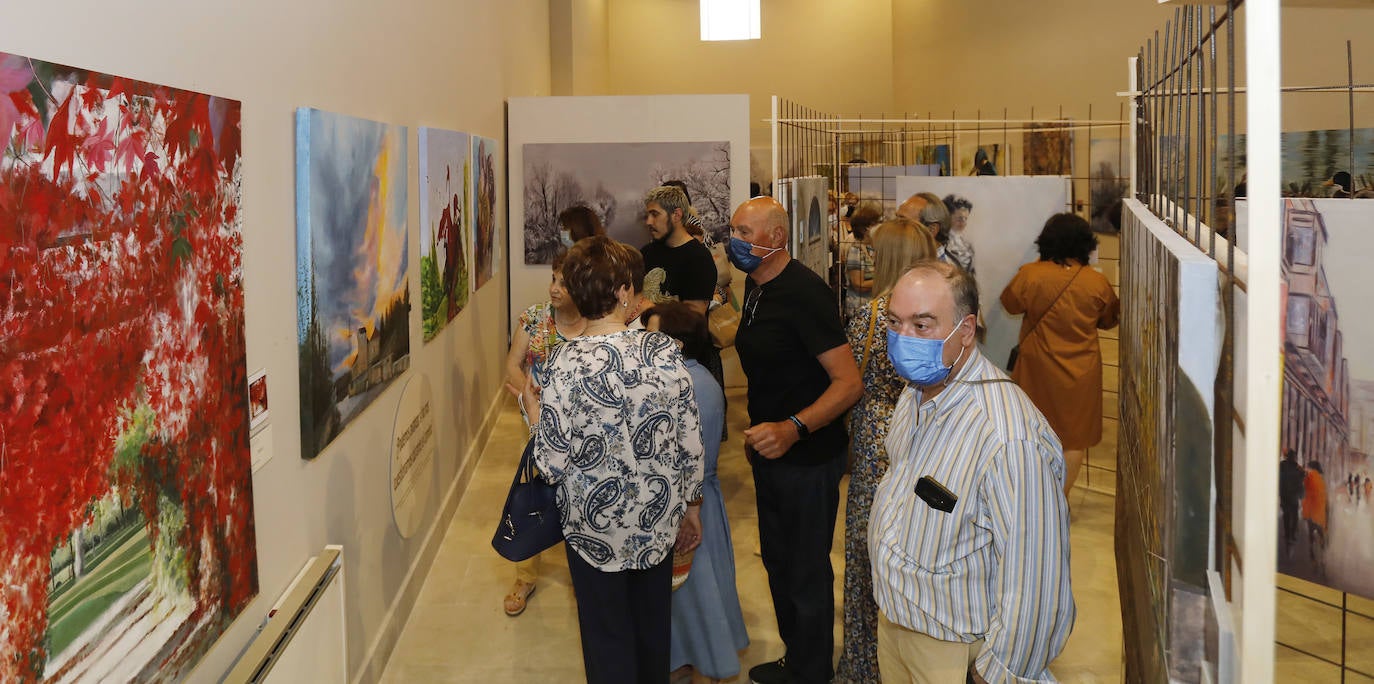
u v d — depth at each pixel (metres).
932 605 1.94
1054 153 11.89
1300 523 2.29
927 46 14.60
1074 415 4.77
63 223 1.38
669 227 5.21
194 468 1.83
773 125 4.77
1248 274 0.98
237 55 2.12
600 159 7.01
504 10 7.29
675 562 3.03
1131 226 2.27
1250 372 0.99
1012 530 1.83
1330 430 2.21
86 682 1.45
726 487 5.62
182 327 1.78
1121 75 10.81
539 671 3.56
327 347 2.70
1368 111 6.75
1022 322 5.11
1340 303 2.16
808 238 5.18
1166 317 1.37
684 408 2.62
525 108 6.99
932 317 1.88
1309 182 6.49
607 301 2.58
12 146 1.26
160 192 1.69
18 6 1.31
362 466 3.25
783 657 3.33
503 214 7.40
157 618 1.68
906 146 15.27
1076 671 3.50
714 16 7.74
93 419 1.46
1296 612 3.74
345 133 2.87
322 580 2.47
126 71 1.62
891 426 2.19
